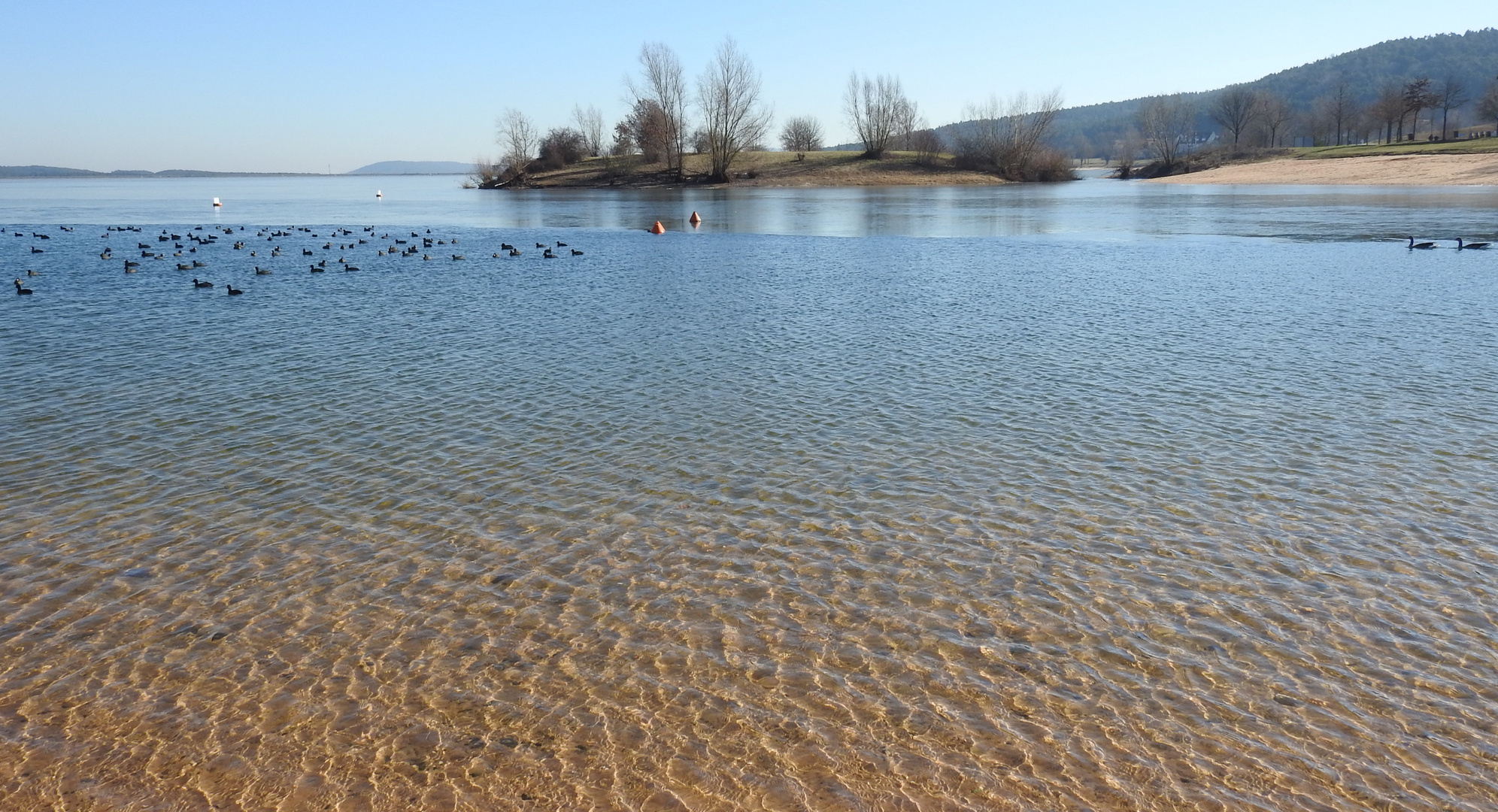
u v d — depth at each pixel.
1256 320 24.20
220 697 8.30
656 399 17.17
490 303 28.11
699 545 11.17
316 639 9.20
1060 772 7.28
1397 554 10.75
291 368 19.59
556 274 35.25
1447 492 12.45
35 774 7.34
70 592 10.16
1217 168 141.88
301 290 30.86
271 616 9.66
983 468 13.55
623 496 12.66
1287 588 10.02
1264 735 7.71
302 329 23.92
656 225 55.59
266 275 34.97
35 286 31.45
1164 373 18.75
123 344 21.95
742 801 6.98
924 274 34.97
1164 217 63.66
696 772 7.29
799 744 7.61
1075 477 13.20
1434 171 98.81
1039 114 135.50
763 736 7.71
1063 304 27.39
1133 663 8.70
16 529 11.70
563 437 15.11
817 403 16.88
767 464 13.83
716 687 8.36
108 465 13.90
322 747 7.62
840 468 13.62
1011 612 9.60
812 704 8.12
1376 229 49.66
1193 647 8.97
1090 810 6.87
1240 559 10.70
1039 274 34.69
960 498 12.47
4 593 10.12
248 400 17.22
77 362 20.19
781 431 15.32
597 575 10.45
